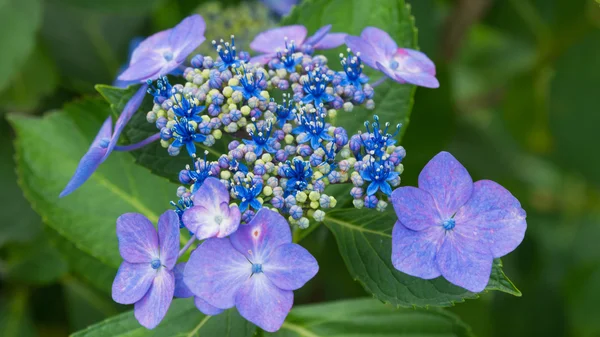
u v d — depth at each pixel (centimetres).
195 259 37
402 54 43
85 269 50
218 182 38
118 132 41
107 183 49
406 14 47
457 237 38
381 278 41
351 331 46
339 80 42
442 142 58
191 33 42
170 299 38
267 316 38
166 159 43
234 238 38
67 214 48
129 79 42
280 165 40
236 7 61
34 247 55
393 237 38
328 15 48
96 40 61
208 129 41
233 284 38
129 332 43
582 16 60
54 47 60
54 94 60
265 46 44
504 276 38
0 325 56
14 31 55
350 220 42
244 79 41
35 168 49
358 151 41
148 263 39
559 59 62
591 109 62
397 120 46
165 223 38
